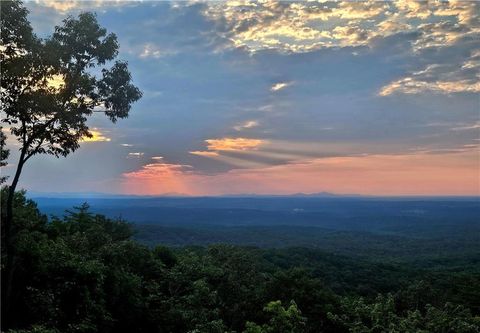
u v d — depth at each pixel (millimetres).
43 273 17875
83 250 22500
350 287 52781
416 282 41688
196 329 19422
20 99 14695
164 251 32281
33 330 14625
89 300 18172
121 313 22828
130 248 27250
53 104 14859
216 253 29688
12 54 14609
